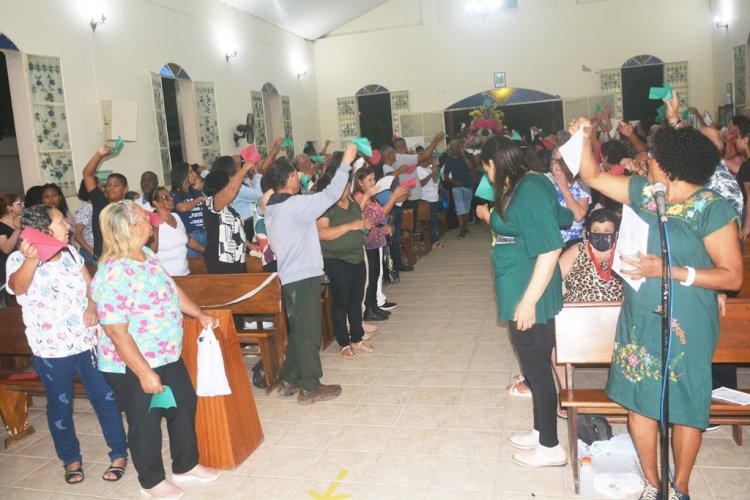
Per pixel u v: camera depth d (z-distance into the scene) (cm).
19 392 408
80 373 348
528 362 307
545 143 906
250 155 474
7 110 952
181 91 1064
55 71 754
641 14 1445
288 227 407
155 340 302
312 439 376
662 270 228
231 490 327
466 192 1098
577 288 356
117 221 293
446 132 1598
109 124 827
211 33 1133
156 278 303
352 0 1467
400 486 317
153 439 317
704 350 239
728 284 228
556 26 1499
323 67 1644
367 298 618
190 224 546
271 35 1396
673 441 262
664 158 234
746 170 506
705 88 1430
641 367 248
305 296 416
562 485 306
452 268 854
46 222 332
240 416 356
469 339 542
